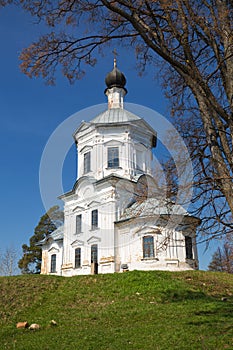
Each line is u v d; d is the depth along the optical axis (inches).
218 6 308.8
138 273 820.0
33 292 713.0
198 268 1110.4
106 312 554.3
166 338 388.5
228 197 288.8
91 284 769.6
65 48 356.2
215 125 322.7
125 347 366.9
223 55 323.0
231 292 708.0
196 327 426.3
